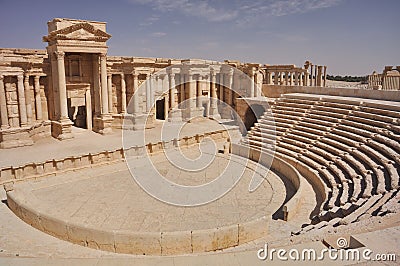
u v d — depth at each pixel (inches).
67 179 770.2
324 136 869.8
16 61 988.6
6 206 594.2
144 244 406.0
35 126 1077.1
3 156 876.0
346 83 2353.6
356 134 796.6
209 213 589.9
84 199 649.6
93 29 1112.2
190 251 412.2
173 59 1425.9
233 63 1644.9
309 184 716.0
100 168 865.5
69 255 400.5
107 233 410.9
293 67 1772.9
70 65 1200.2
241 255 222.2
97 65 1209.4
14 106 1013.2
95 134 1194.0
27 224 508.7
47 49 1120.2
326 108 1003.9
